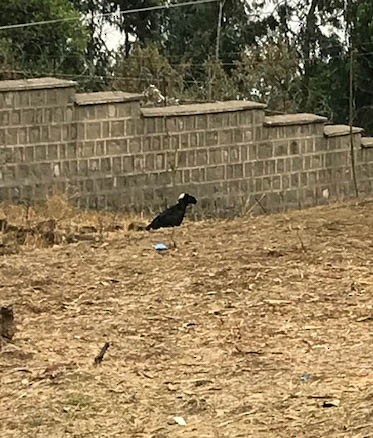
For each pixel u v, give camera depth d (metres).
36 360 8.77
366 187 21.75
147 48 31.27
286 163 20.69
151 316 10.25
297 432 6.74
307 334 9.37
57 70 30.39
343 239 13.25
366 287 11.09
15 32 29.84
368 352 8.62
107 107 19.12
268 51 30.22
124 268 12.35
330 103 30.80
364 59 29.91
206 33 40.59
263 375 8.12
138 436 6.88
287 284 11.36
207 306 10.56
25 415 7.36
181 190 19.81
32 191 18.69
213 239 13.68
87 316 10.34
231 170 20.20
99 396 7.73
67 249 13.53
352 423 6.74
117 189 19.31
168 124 19.61
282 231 13.94
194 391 7.80
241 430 6.88
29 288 11.59
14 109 18.48
